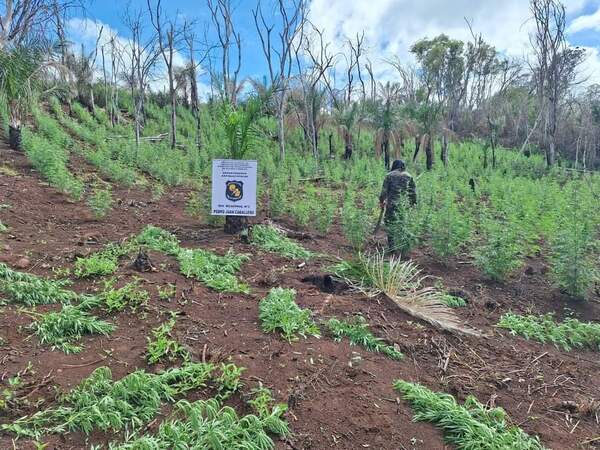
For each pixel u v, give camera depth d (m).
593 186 16.34
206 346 4.11
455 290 6.35
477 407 3.82
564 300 6.57
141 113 24.02
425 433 3.45
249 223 8.70
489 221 8.77
